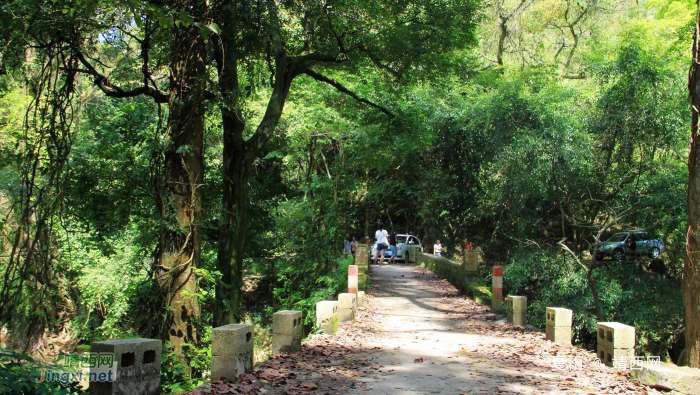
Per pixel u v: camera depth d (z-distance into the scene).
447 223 33.38
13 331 9.27
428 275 25.66
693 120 9.35
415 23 15.50
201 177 10.33
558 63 31.70
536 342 10.60
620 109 19.77
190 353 9.16
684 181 18.30
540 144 20.02
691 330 9.05
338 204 27.12
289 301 22.16
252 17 12.43
